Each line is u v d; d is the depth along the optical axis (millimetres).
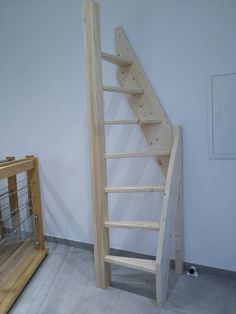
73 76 2463
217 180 2008
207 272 2129
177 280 2055
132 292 1938
